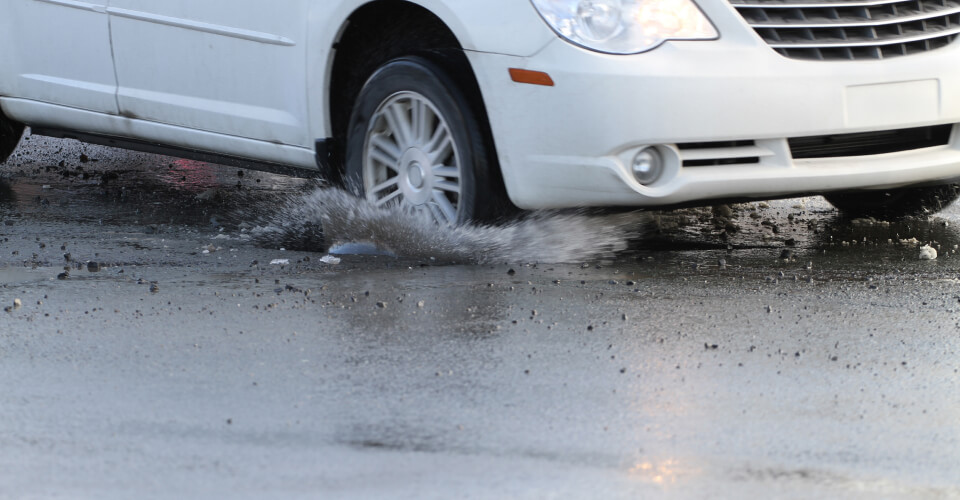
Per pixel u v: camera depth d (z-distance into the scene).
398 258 15.76
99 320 12.06
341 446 8.32
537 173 14.55
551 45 14.18
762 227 18.27
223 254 15.96
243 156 18.19
